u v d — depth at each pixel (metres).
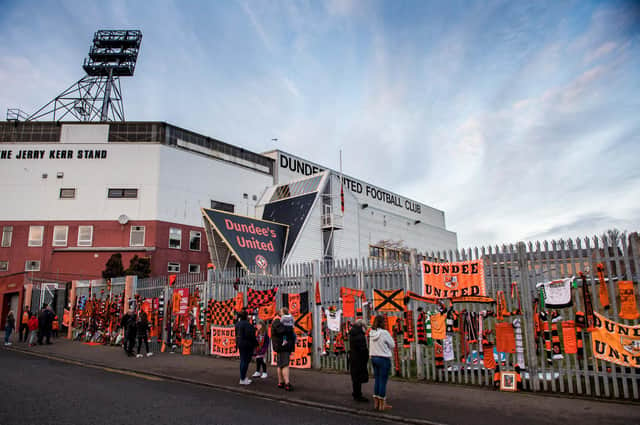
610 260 8.14
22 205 33.72
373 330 7.97
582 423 6.60
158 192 34.16
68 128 35.53
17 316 28.97
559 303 8.48
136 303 18.44
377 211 43.41
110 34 46.12
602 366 8.07
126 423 6.79
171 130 36.91
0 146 34.59
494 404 7.84
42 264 32.62
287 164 45.56
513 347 8.88
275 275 13.73
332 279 12.20
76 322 21.75
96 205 33.78
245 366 10.06
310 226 33.03
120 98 45.44
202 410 7.71
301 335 12.45
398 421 7.18
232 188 39.12
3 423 6.68
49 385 9.90
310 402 8.34
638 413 7.02
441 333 9.93
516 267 9.12
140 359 14.43
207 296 15.71
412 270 10.44
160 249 33.38
